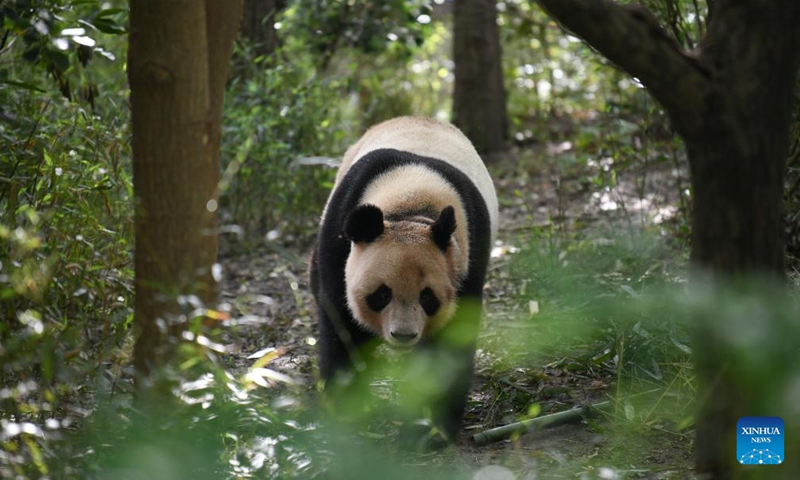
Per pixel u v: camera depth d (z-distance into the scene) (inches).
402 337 265.7
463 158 341.7
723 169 179.6
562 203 538.0
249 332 398.9
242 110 534.3
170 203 228.5
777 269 183.6
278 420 221.6
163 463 178.5
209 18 236.2
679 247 423.5
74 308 297.6
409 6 657.0
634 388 312.3
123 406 210.4
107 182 312.0
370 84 783.1
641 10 177.9
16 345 206.4
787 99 181.3
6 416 223.5
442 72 877.8
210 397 216.7
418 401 270.7
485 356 354.9
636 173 508.1
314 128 569.6
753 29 177.6
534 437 289.6
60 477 199.6
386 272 273.0
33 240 217.6
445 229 278.2
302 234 553.6
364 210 276.4
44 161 296.7
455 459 273.6
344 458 197.5
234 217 542.9
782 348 139.0
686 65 177.0
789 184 366.6
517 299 417.7
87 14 345.7
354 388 302.7
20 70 382.3
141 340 232.7
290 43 656.4
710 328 174.4
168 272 229.6
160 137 226.2
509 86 888.9
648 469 251.3
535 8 847.7
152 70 222.2
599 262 362.0
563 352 330.3
